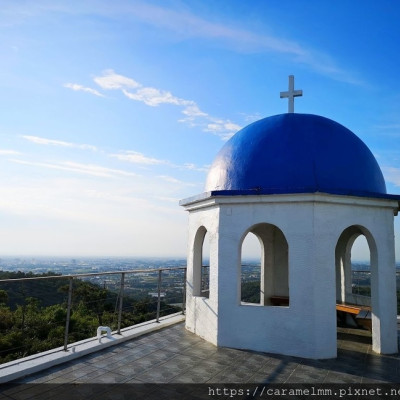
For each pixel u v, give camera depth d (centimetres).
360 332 855
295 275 673
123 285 760
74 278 658
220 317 713
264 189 686
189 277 852
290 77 861
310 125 753
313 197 663
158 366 589
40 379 522
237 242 718
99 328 705
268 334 679
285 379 548
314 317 652
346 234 1004
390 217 736
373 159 784
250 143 761
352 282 1039
